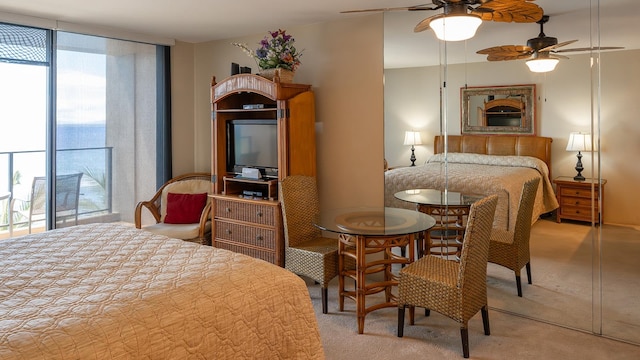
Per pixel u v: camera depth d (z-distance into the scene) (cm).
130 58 478
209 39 509
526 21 291
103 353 145
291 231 362
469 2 269
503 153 341
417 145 379
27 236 258
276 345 194
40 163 429
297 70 441
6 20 381
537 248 329
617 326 299
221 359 174
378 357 272
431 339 295
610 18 291
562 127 315
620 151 294
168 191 484
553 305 323
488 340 294
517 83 331
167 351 159
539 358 270
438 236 372
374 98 396
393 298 351
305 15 392
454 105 360
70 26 419
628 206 293
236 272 201
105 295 173
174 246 241
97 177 462
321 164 432
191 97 534
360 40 399
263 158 425
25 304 165
